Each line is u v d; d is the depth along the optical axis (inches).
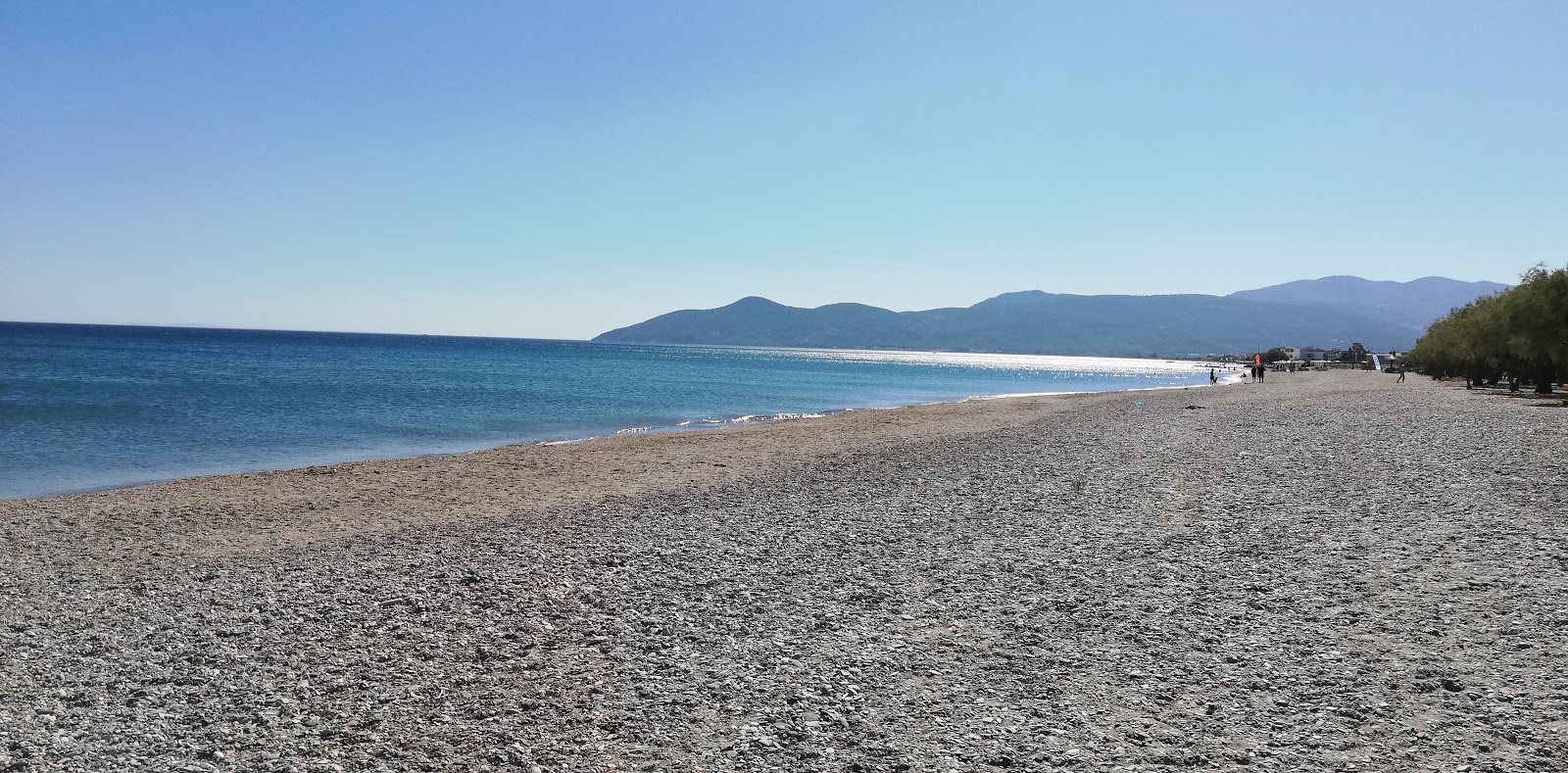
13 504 735.7
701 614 379.6
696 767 236.5
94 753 251.6
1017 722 259.4
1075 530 531.8
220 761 246.4
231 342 7657.5
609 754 246.1
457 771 238.1
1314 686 276.5
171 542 578.9
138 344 5940.0
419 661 327.3
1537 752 225.3
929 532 542.9
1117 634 336.5
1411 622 332.8
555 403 2170.3
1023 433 1218.0
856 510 628.1
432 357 5639.8
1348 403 1641.2
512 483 846.5
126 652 343.0
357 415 1695.4
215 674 317.1
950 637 341.1
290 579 461.7
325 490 812.0
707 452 1092.5
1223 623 342.6
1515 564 408.2
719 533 557.6
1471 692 265.6
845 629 354.6
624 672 311.4
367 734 263.0
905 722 262.2
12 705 289.1
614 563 478.9
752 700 283.1
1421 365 3914.9
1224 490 650.8
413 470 942.4
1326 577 401.7
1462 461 742.5
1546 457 757.9
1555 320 1656.0
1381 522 514.6
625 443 1219.9
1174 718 257.6
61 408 1624.0
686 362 7007.9
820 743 249.4
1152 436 1085.8
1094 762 231.6
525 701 285.9
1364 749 232.1
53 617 395.2
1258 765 226.1
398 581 451.2
